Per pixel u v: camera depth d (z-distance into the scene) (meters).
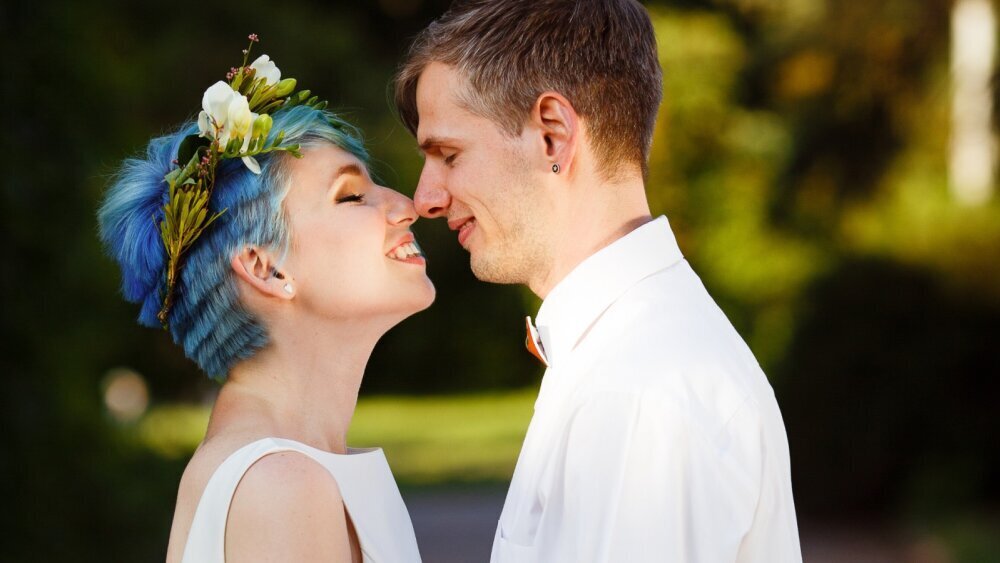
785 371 9.31
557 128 2.19
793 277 13.78
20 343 5.39
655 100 2.29
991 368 8.91
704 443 1.92
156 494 6.36
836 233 12.52
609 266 2.16
